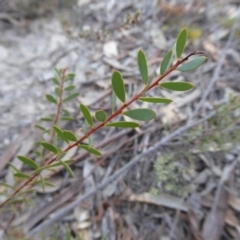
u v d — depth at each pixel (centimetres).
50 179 30
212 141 29
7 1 43
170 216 28
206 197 28
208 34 39
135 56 38
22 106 35
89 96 35
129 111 14
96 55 39
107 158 31
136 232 27
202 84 35
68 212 29
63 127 33
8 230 27
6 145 32
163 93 34
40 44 40
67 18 42
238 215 27
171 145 30
